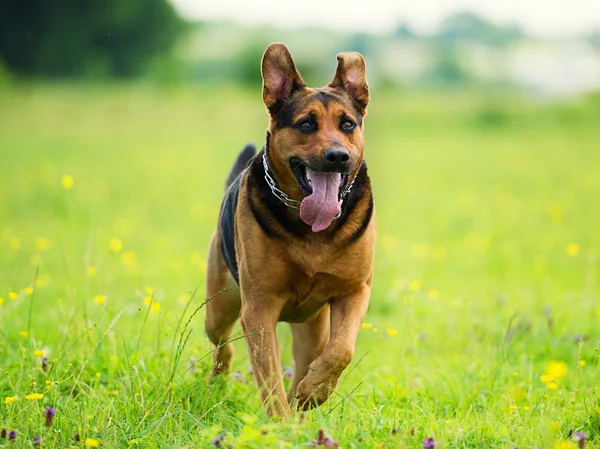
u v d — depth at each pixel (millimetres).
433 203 15883
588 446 4023
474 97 45219
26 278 8164
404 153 25234
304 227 4574
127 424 4059
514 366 5594
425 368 5574
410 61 77625
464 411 4711
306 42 96000
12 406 4227
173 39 66062
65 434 3986
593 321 6996
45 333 5859
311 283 4676
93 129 30625
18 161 20766
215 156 23531
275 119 4746
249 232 4613
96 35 61438
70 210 13711
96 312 5848
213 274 5383
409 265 9852
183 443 3910
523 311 6938
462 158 23891
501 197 16500
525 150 25625
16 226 12383
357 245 4629
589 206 15109
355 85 4930
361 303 4738
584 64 64938
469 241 11328
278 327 6477
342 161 4441
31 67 58938
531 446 3869
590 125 32844
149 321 6312
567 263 9969
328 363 4355
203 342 5727
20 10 57406
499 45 92000
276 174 4664
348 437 3818
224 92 49156
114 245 6520
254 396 4887
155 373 4949
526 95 46750
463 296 7785
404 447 3619
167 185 17953
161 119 34969
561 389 5047
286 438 3709
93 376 5051
